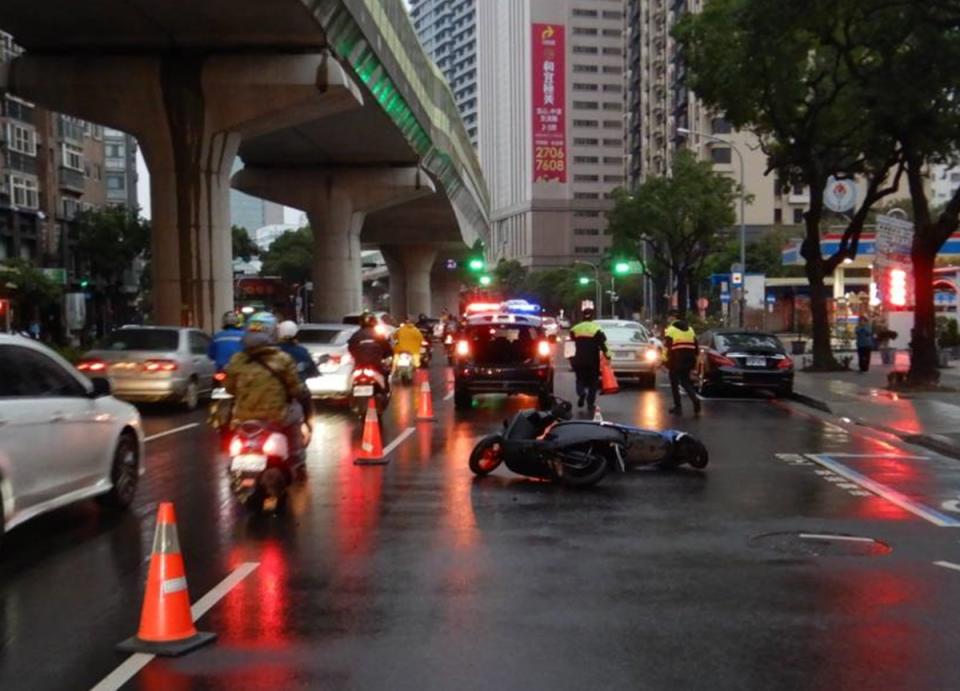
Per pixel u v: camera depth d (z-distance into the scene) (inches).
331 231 2058.3
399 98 1640.0
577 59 6924.2
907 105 810.2
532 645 236.2
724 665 222.5
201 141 1246.3
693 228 2322.8
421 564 314.3
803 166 1203.2
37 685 211.3
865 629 247.9
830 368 1263.5
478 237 3855.8
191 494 439.2
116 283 2859.3
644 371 1054.4
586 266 5369.1
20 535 358.9
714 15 1113.4
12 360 337.7
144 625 234.5
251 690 208.4
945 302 1733.5
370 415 527.5
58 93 1239.5
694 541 346.3
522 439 463.8
